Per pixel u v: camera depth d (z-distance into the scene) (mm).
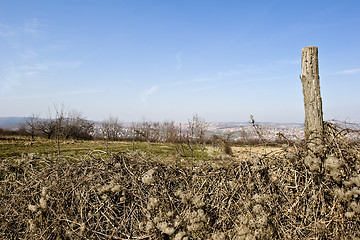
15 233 3000
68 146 17469
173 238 2463
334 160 2666
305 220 2605
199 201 2547
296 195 2711
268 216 2461
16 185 3303
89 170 3172
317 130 3066
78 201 2828
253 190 2703
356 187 2551
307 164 2756
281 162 2893
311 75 3240
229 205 2629
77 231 2648
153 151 12383
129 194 2814
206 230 2553
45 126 27469
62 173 3207
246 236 2346
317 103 3189
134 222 2680
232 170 2871
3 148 15289
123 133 33594
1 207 3098
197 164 3180
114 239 2602
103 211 2760
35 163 3652
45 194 2846
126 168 3080
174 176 2996
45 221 2842
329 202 2688
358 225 2578
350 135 3043
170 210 2682
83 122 29578
